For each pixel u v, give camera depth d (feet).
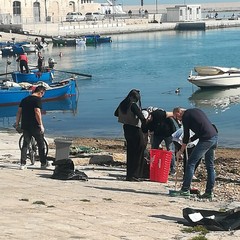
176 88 154.51
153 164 50.52
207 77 151.02
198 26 467.52
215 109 121.60
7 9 389.39
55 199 39.93
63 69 210.38
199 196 44.29
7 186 45.06
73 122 109.50
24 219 32.63
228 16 631.56
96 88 158.30
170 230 31.76
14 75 160.56
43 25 373.20
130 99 49.37
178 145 50.83
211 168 43.29
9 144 78.02
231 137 90.84
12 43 302.25
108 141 87.81
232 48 284.41
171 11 497.46
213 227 32.40
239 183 51.65
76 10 458.91
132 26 439.63
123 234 30.09
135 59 244.63
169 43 336.29
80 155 64.18
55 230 30.19
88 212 35.68
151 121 52.37
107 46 329.93
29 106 53.52
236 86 153.38
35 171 53.42
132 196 43.16
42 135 54.03
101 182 49.32
